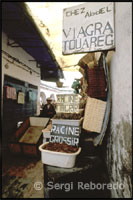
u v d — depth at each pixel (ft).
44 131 12.21
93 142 9.52
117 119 6.08
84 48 7.32
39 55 24.94
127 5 4.72
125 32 4.94
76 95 9.48
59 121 9.35
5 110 17.19
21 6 10.72
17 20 13.60
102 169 8.15
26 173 10.78
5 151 15.25
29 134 15.90
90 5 7.32
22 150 13.76
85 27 7.38
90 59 10.96
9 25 14.64
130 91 4.39
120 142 5.47
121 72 5.50
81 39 7.42
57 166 7.47
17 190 8.78
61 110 9.73
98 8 7.14
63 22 7.88
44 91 52.95
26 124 16.84
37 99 31.07
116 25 6.49
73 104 9.52
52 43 17.71
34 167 11.77
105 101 8.72
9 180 9.84
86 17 7.39
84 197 7.06
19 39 17.92
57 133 9.16
